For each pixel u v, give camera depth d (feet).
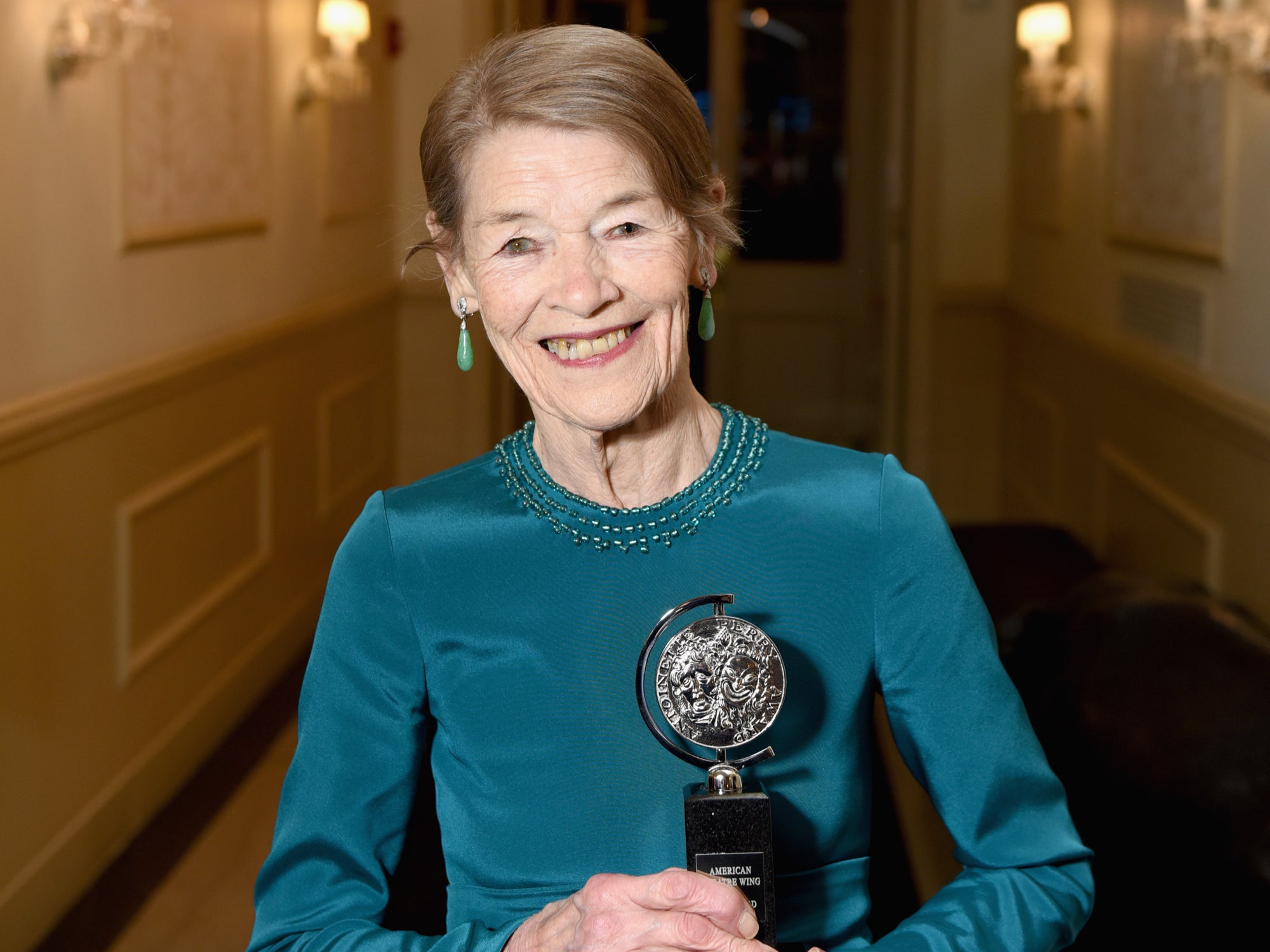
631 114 3.18
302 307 15.33
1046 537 12.64
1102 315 14.97
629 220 3.25
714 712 3.19
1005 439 20.34
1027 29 16.58
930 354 20.58
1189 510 11.84
